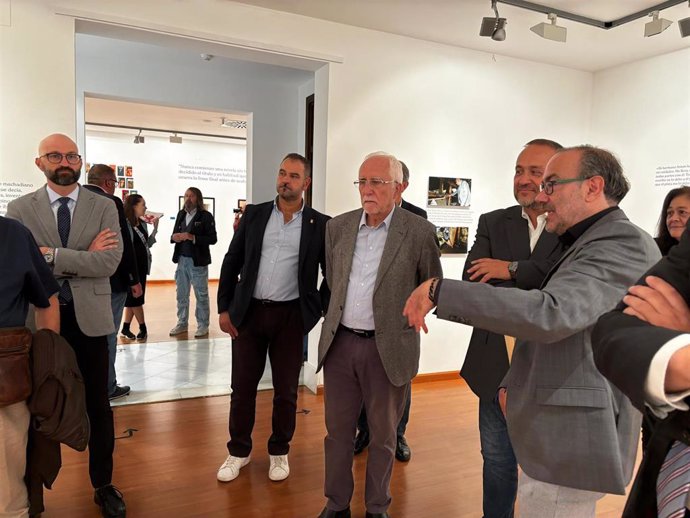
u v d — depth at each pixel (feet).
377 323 6.44
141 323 17.74
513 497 6.18
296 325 8.51
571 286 3.56
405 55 13.10
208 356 15.81
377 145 12.98
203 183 33.78
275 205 8.71
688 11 11.03
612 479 3.74
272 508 7.57
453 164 14.03
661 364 1.86
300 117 18.89
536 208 5.84
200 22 10.90
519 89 14.78
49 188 6.85
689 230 2.33
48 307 5.93
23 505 5.61
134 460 8.97
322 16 11.87
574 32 12.41
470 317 3.58
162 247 32.91
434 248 6.64
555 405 3.90
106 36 10.81
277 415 8.52
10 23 9.33
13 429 5.34
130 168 31.73
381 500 6.82
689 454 2.18
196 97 17.46
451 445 10.06
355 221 6.93
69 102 9.82
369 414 6.72
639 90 14.51
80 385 5.95
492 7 10.66
